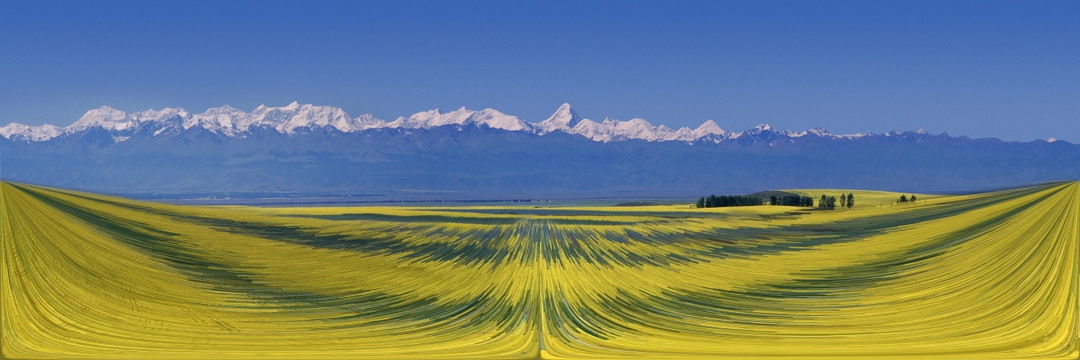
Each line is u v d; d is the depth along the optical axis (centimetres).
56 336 2667
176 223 4462
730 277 4047
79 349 2570
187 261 3675
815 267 4109
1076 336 2638
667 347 2766
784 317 3195
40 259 3181
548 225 8156
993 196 4816
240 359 2528
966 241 3894
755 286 3803
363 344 2781
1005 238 3694
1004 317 2891
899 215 5322
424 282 3916
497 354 2662
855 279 3716
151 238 3912
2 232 3312
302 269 3966
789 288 3709
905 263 3834
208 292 3300
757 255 4684
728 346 2773
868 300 3334
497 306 3428
